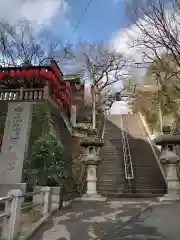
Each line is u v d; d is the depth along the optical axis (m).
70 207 8.97
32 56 21.64
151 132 19.81
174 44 8.67
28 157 11.68
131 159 15.20
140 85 24.55
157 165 14.26
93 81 26.09
